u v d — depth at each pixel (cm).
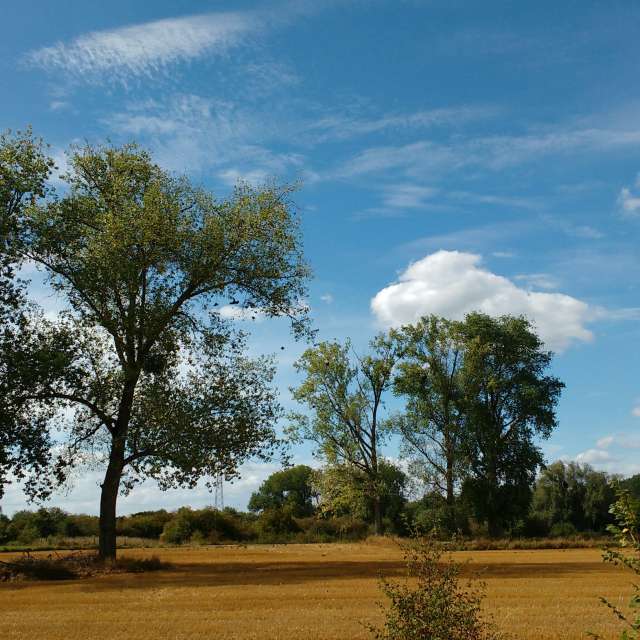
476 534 5781
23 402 2908
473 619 988
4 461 2772
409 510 6125
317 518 6644
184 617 1644
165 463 3075
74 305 3175
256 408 3288
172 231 3077
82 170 3250
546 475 7250
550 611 1689
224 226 3186
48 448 2927
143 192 3219
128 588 2322
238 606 1831
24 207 2984
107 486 3167
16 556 3862
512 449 5744
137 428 3141
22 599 2039
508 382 5838
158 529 6588
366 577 2591
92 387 3105
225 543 6103
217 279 3238
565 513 7025
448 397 5819
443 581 990
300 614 1669
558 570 2894
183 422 3073
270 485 11531
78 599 2019
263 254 3247
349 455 5675
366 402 5719
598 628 1448
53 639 1368
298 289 3331
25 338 2888
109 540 3138
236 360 3341
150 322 3141
